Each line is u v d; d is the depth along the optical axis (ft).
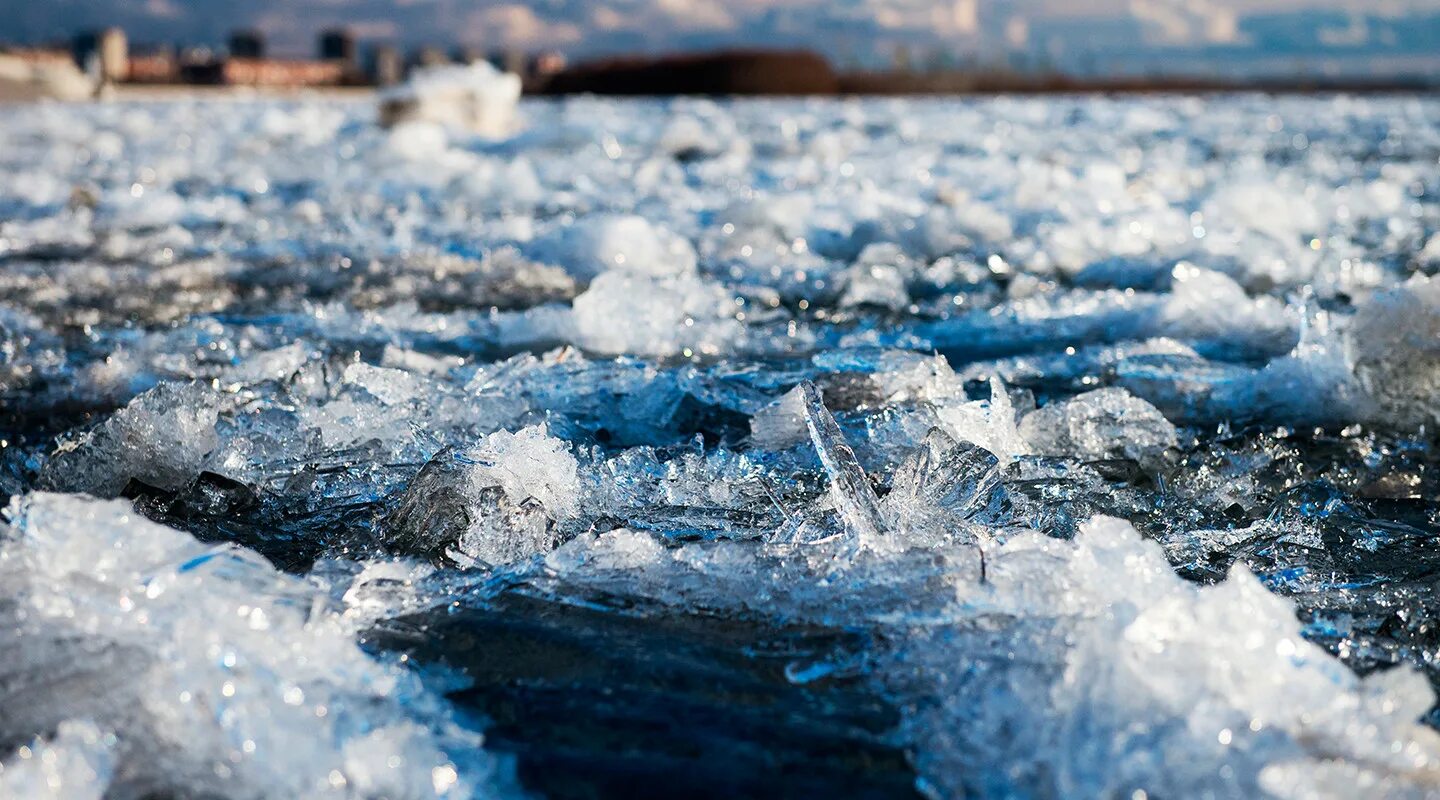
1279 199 24.41
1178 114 98.68
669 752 4.77
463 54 337.52
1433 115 93.04
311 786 4.35
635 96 209.56
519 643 5.69
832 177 37.11
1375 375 10.05
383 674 5.20
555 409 10.03
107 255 20.92
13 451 9.10
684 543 6.95
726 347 13.55
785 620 5.85
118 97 132.98
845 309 16.31
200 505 7.64
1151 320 14.25
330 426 8.97
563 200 30.91
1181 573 6.78
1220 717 4.38
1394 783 4.13
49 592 5.34
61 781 4.23
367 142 51.44
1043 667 4.96
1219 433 9.68
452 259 20.16
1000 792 4.36
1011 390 10.84
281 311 15.62
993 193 30.12
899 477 7.47
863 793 4.48
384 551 6.93
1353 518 7.78
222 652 4.91
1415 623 6.01
